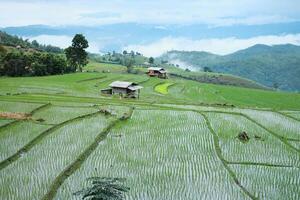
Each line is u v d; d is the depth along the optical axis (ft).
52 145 129.39
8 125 146.72
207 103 243.19
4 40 647.97
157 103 219.61
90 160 117.50
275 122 177.99
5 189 93.30
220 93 349.20
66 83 319.47
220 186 99.81
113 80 361.92
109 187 81.56
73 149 125.08
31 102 190.08
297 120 185.06
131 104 205.46
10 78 348.18
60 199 88.43
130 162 116.88
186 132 151.33
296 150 136.67
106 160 117.91
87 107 187.01
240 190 97.45
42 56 399.03
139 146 133.18
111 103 204.74
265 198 94.53
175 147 133.18
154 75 440.45
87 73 405.59
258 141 144.77
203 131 153.28
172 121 168.14
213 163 118.11
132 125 160.45
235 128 160.97
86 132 144.97
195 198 91.97
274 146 139.74
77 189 94.02
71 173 105.40
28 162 112.78
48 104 187.83
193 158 122.31
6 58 378.94
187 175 107.24
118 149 129.39
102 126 154.40
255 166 117.70
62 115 169.27
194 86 385.09
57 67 403.95
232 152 131.13
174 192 95.09
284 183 104.73
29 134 138.31
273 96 341.41
